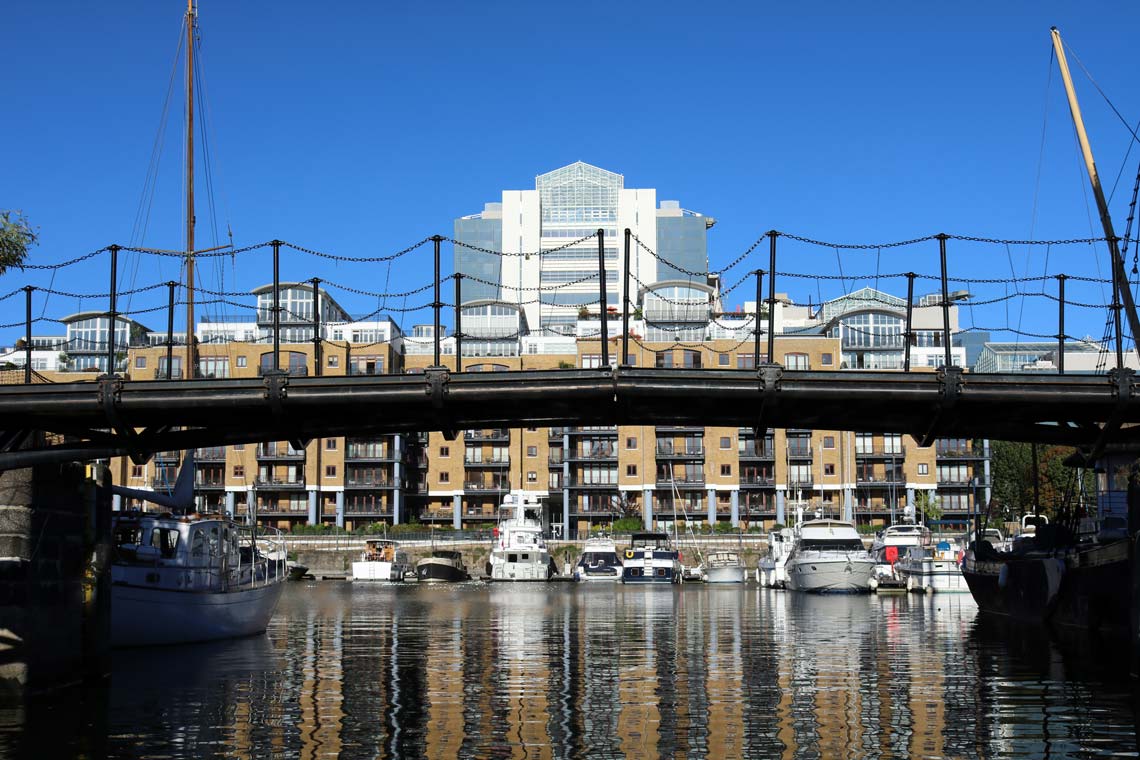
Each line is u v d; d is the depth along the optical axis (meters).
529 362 113.75
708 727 21.78
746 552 104.25
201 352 109.38
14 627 24.70
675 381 26.67
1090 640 37.09
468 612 53.56
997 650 34.31
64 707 23.98
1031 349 127.94
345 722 22.34
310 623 46.47
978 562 52.22
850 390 26.59
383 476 117.25
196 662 31.73
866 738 20.77
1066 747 20.00
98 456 26.41
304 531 110.44
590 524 116.81
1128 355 92.62
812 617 49.09
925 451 112.44
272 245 28.61
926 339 118.12
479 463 118.00
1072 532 42.88
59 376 98.50
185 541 36.19
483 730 21.55
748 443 114.12
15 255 29.67
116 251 28.38
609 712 23.39
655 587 83.00
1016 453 108.12
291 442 29.11
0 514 24.62
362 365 112.75
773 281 28.27
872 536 106.25
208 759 19.20
